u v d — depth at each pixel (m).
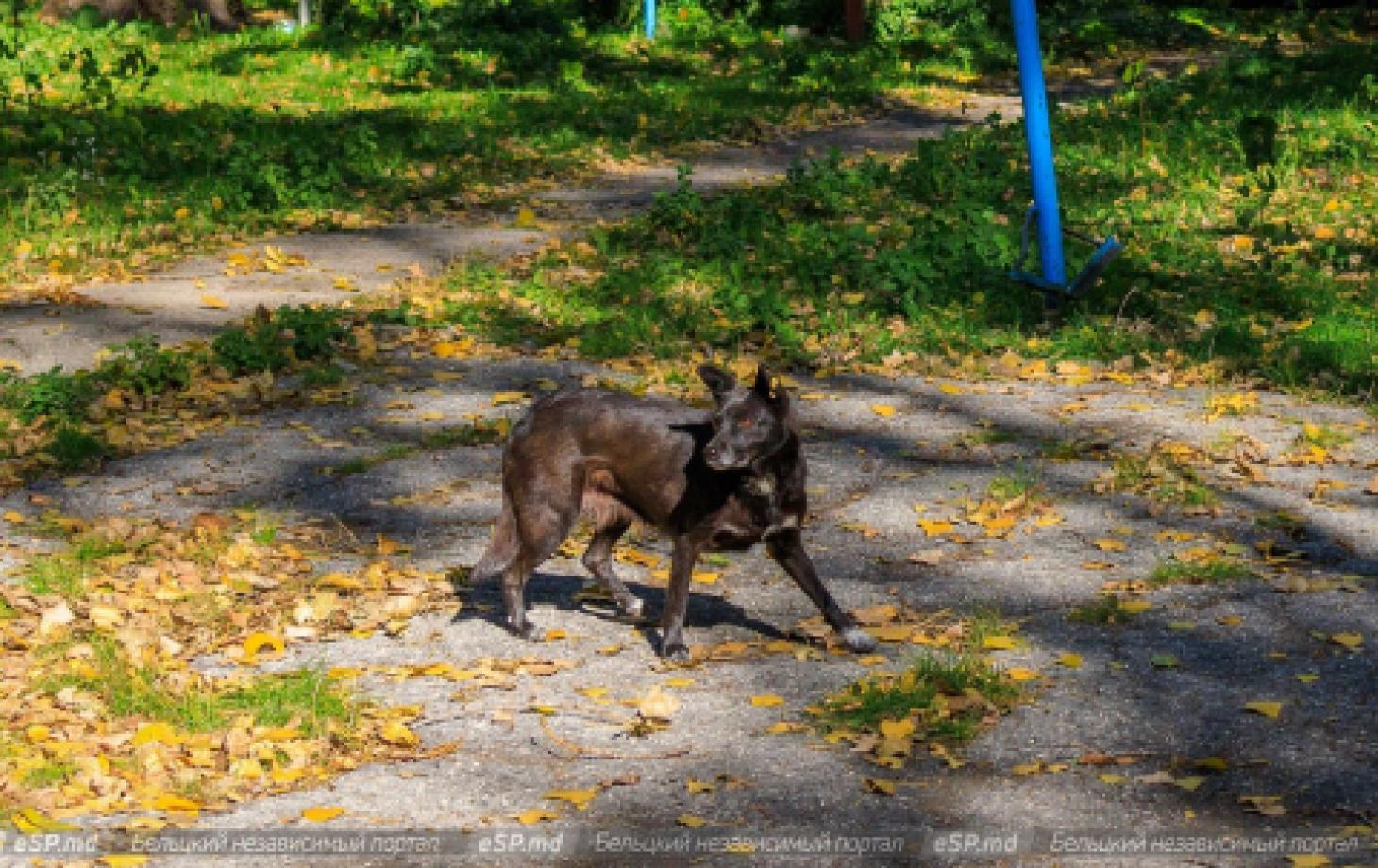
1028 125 15.45
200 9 36.22
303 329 14.07
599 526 8.99
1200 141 22.69
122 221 18.72
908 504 10.91
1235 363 14.15
